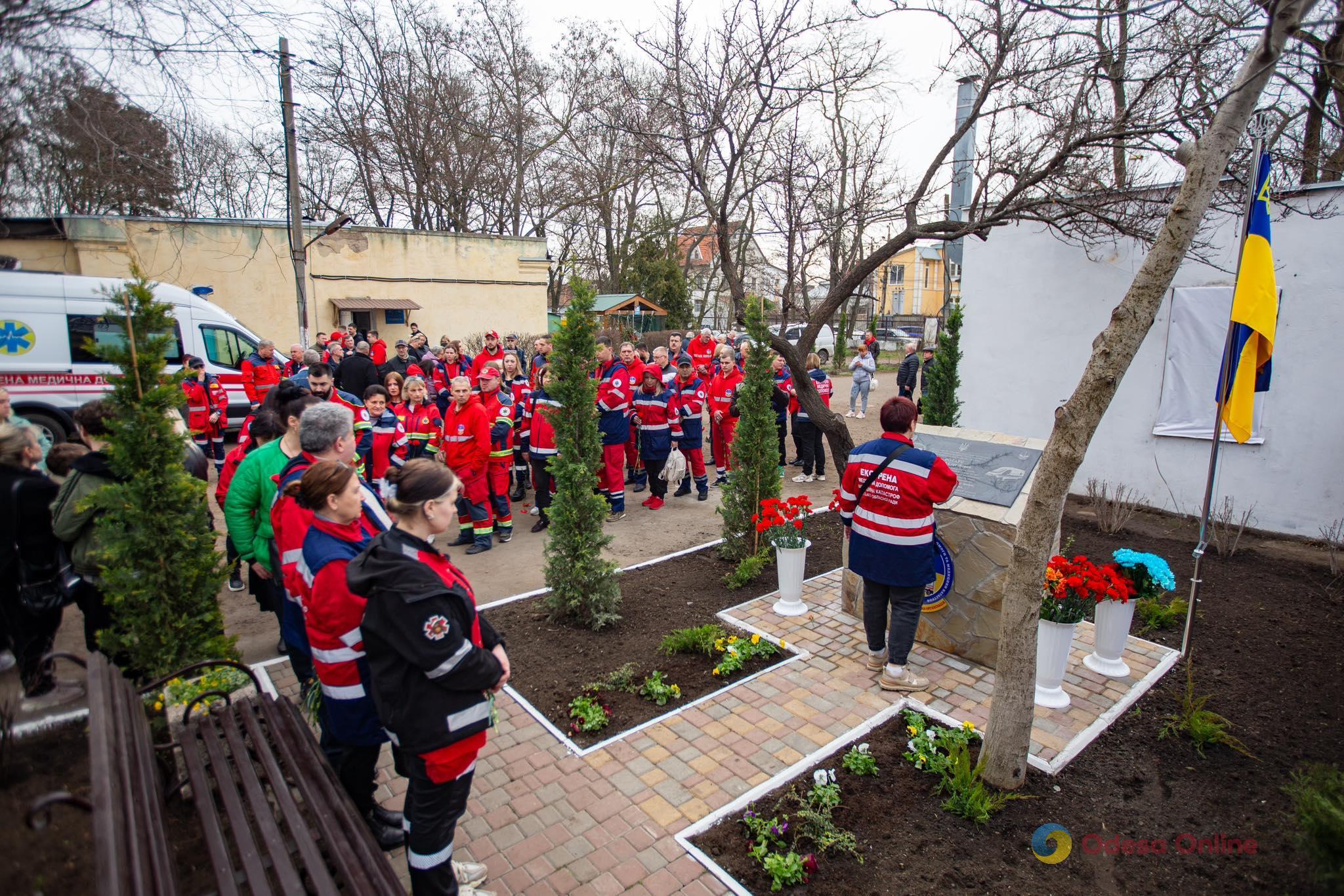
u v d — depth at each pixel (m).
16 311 10.21
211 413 11.41
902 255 52.78
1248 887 3.06
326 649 2.88
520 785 3.80
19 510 3.96
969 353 10.21
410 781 2.66
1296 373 7.57
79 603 4.38
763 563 6.82
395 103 25.48
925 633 5.21
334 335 14.50
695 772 3.88
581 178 24.81
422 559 2.58
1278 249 7.61
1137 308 3.09
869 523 4.51
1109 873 3.16
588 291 5.75
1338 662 4.98
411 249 20.61
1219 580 6.55
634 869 3.20
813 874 3.14
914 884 3.10
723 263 7.87
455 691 2.54
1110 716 4.35
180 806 3.11
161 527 3.87
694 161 7.54
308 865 2.27
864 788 3.73
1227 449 8.11
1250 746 4.07
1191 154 3.04
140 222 15.91
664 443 9.13
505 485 8.02
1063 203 6.73
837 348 30.11
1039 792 3.69
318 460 3.51
